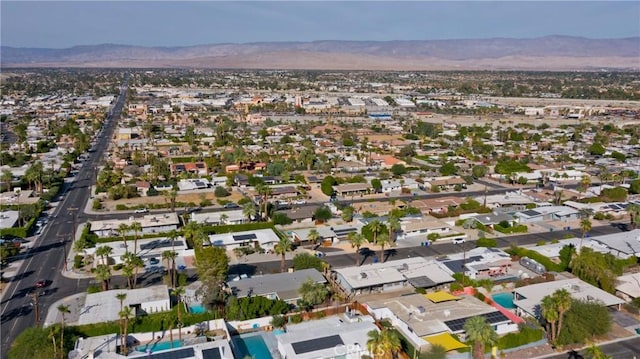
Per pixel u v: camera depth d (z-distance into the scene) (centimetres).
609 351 10356
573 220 19025
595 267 13250
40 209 19038
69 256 15162
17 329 11006
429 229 17438
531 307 11731
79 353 9781
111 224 17100
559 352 10325
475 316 10500
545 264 14500
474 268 13988
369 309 11588
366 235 16262
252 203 18812
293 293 12419
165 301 11831
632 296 12412
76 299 12431
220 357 9594
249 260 15050
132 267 13038
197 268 13188
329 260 15075
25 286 13138
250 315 11369
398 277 13325
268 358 10212
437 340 10250
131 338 10675
